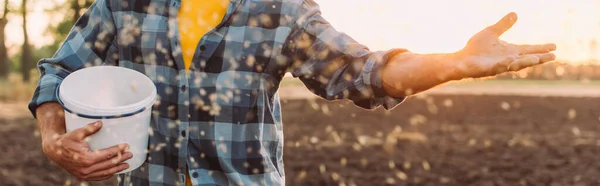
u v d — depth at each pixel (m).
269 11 2.26
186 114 2.28
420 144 9.89
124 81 2.33
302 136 10.84
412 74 2.07
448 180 7.36
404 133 11.21
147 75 2.33
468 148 9.54
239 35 2.26
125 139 2.23
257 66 2.28
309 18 2.29
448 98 19.78
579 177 7.58
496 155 8.96
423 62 2.05
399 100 2.20
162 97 2.30
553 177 7.58
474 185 7.16
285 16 2.26
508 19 1.98
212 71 2.27
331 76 2.26
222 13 2.28
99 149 2.22
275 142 2.41
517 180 7.42
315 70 2.28
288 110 15.97
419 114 14.79
